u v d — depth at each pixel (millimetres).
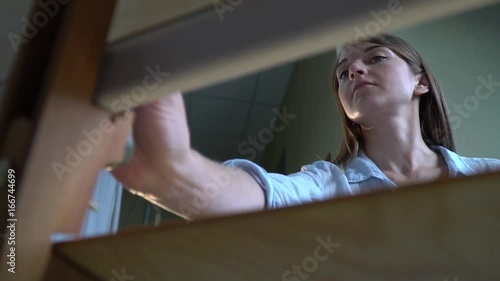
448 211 317
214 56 362
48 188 367
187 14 383
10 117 371
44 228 369
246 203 813
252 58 355
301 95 3123
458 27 2303
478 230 310
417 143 1244
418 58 1329
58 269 374
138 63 387
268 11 347
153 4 396
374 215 332
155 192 615
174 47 379
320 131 2516
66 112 373
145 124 542
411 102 1293
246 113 3822
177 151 582
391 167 1224
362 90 1230
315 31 330
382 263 326
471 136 2045
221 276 352
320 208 347
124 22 401
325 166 1177
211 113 3807
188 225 374
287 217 351
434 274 314
